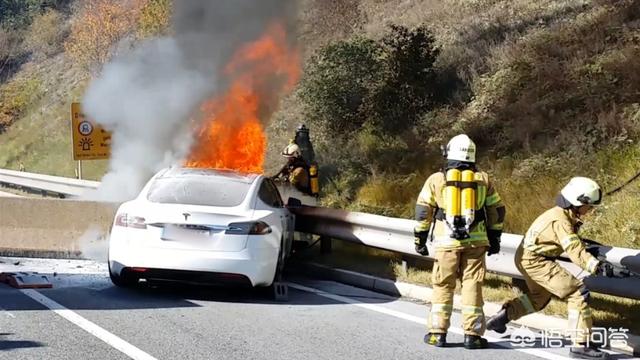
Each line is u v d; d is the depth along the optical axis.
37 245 10.40
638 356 5.95
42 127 32.25
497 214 6.15
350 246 10.38
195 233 7.50
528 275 6.02
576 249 5.73
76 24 34.78
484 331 6.12
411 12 21.78
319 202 14.12
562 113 12.50
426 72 15.66
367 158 14.84
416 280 8.29
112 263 7.68
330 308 7.46
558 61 13.88
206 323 6.63
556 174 11.14
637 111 11.34
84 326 6.33
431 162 13.48
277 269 8.09
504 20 17.92
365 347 6.00
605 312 6.80
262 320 6.84
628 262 6.04
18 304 7.11
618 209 9.43
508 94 13.94
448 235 6.05
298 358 5.61
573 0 17.27
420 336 6.43
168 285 8.41
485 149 13.27
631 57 12.48
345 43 16.91
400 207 12.48
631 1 14.43
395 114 15.55
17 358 5.36
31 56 39.91
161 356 5.52
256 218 7.69
